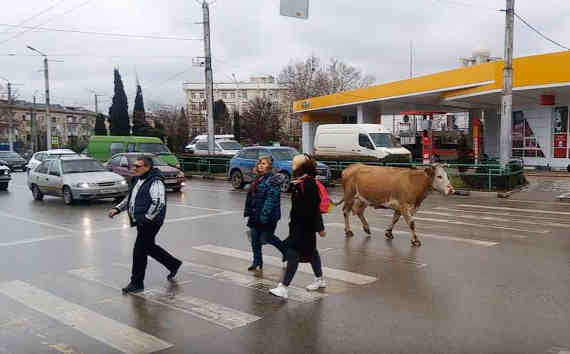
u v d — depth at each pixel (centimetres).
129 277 723
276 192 716
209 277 713
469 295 610
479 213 1334
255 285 669
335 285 661
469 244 918
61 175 1652
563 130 2766
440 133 4691
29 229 1143
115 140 2727
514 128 3086
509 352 446
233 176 2134
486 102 3012
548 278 681
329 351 453
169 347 467
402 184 914
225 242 969
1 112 6203
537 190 1873
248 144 5678
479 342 468
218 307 580
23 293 645
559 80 2236
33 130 6800
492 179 1814
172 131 5453
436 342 469
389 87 3228
